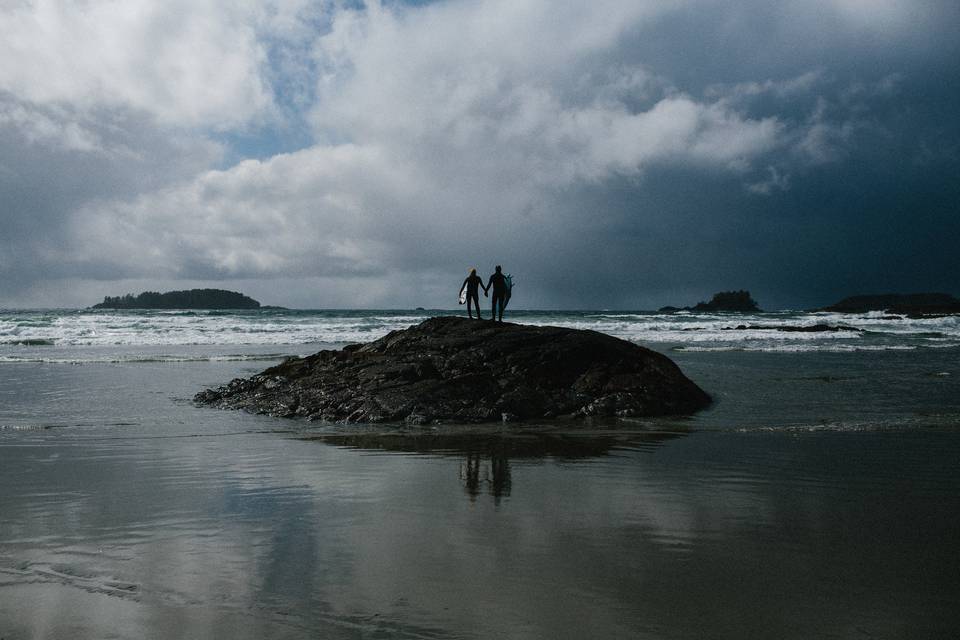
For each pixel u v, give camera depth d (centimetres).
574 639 314
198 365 2141
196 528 500
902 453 819
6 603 358
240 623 333
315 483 659
